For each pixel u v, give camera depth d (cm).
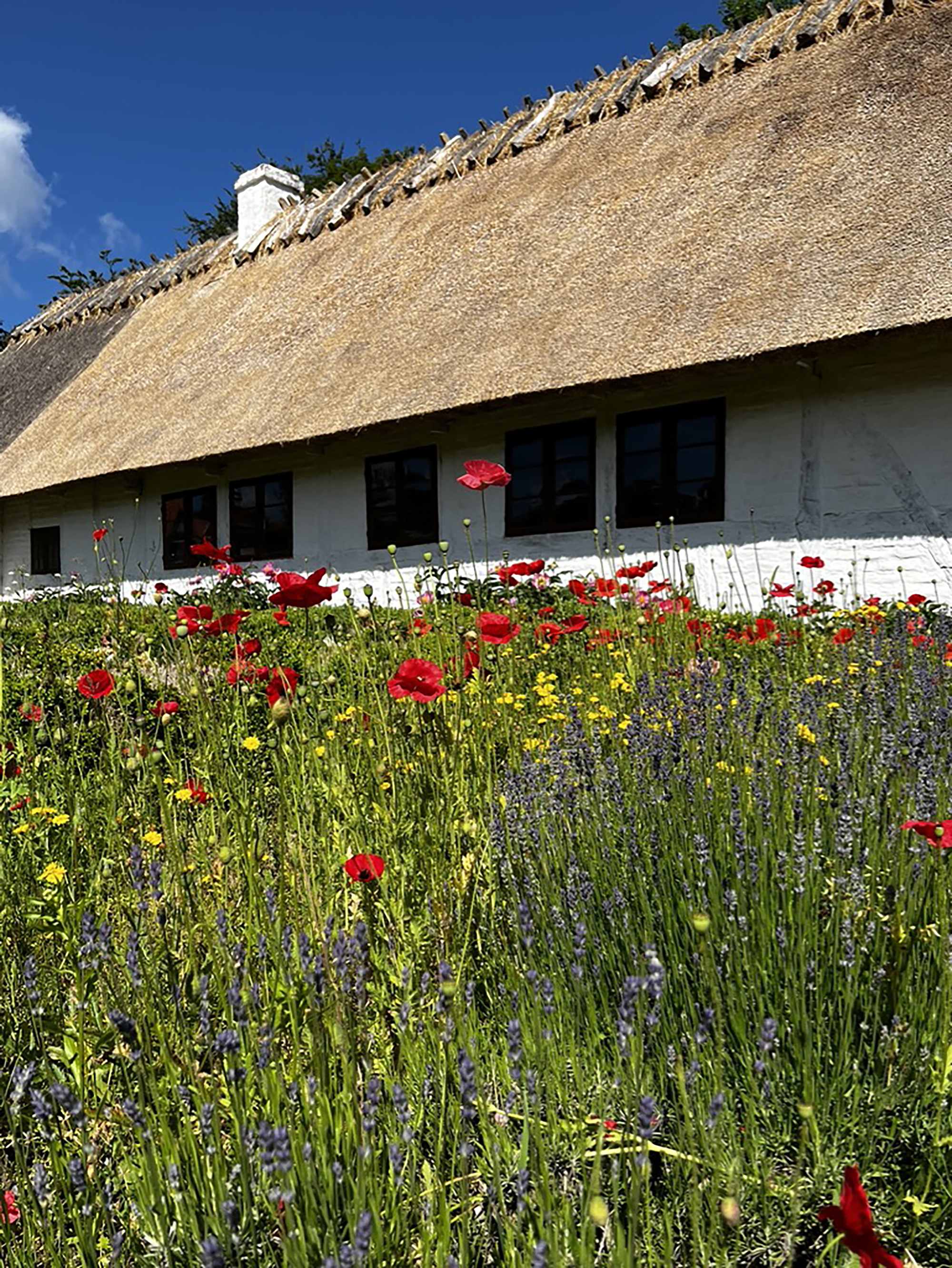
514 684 352
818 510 880
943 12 1074
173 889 199
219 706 320
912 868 186
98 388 1759
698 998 170
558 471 1065
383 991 171
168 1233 123
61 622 611
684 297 923
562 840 221
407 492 1198
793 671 412
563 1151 143
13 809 242
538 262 1155
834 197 930
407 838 224
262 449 1190
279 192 1964
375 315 1316
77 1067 157
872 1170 143
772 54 1223
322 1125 131
